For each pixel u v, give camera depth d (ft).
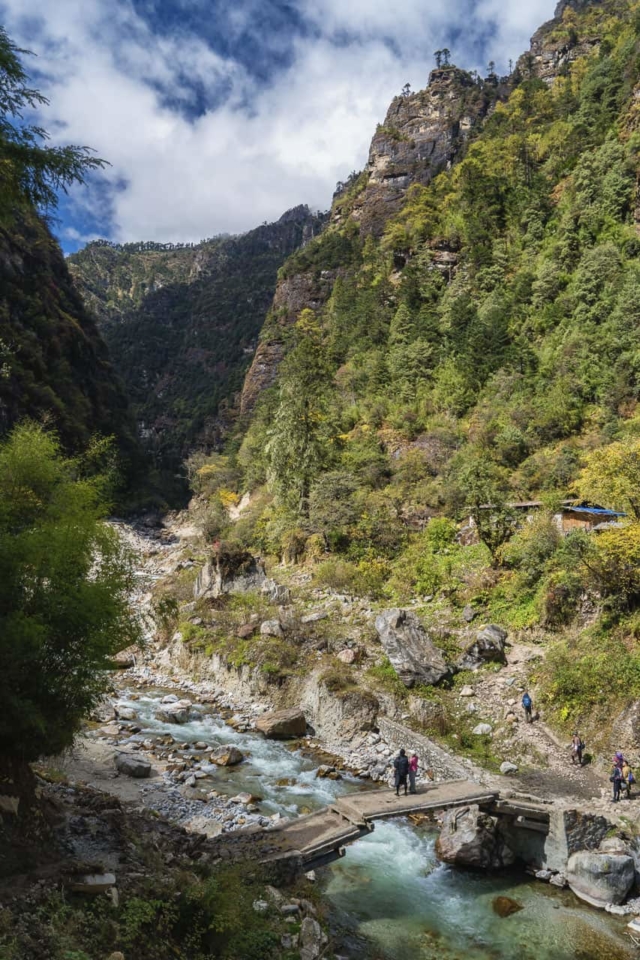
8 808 35.70
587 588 83.76
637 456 81.92
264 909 37.86
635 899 46.11
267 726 76.79
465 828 51.60
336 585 120.06
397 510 145.59
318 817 50.62
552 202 264.93
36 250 342.64
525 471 146.82
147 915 31.89
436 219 316.40
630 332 174.50
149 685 94.84
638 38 283.38
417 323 256.52
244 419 364.79
